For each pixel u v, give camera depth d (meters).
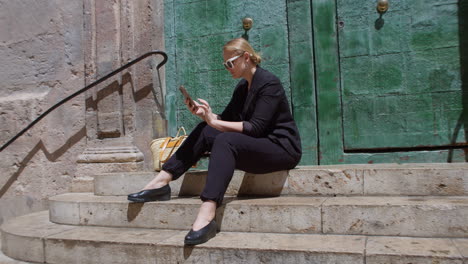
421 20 3.41
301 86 3.68
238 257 2.09
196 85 4.00
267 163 2.54
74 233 2.60
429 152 3.36
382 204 2.23
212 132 2.69
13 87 4.25
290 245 2.09
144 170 3.78
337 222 2.29
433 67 3.37
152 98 3.83
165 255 2.22
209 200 2.29
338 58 3.61
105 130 3.85
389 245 2.01
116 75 3.85
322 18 3.65
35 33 4.21
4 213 4.08
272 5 3.80
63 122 4.04
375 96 3.49
